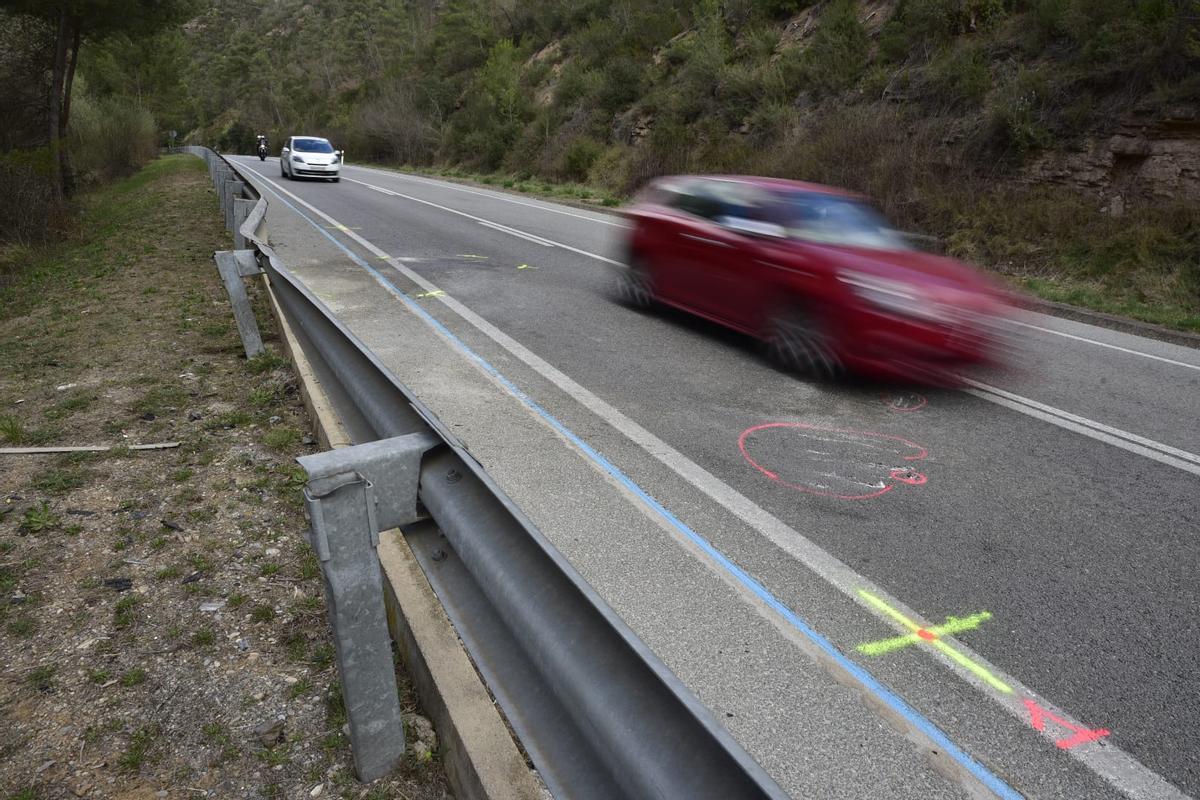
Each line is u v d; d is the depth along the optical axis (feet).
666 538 11.88
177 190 75.20
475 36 164.35
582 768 4.42
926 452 15.84
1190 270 35.50
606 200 68.69
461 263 35.76
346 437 12.99
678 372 20.33
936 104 51.93
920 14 58.18
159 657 8.55
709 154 69.15
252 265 19.79
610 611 4.35
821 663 9.21
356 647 6.15
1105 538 12.59
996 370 19.35
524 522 5.10
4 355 20.72
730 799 3.39
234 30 521.24
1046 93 45.16
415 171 131.75
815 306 19.95
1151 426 18.21
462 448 5.93
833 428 16.85
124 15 71.67
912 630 9.95
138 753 7.18
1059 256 39.93
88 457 13.80
